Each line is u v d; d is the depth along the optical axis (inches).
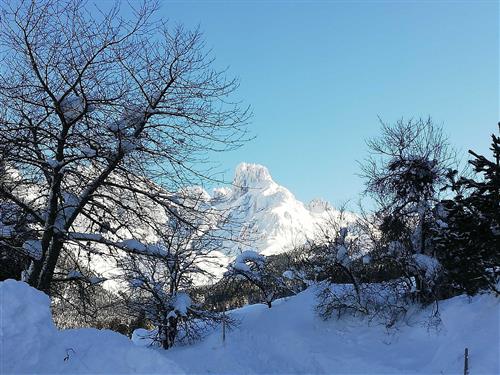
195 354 736.3
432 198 858.1
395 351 709.3
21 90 548.7
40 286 558.9
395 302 842.8
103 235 649.0
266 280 1127.0
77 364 269.7
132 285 861.8
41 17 530.0
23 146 543.5
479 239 592.7
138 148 565.0
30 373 257.1
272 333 869.8
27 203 604.4
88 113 558.3
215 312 976.3
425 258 801.6
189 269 861.2
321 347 780.6
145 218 621.9
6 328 275.1
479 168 585.3
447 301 757.3
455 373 502.0
